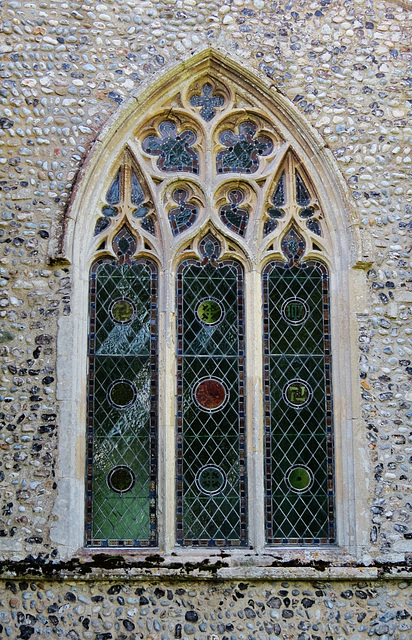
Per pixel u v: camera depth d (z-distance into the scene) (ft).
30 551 18.69
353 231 20.97
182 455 20.18
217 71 22.12
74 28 21.47
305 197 21.90
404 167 21.54
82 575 18.57
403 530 19.52
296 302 21.33
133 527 19.69
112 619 18.54
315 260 21.61
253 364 20.61
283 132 21.99
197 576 18.83
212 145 21.95
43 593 18.56
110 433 20.15
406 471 19.88
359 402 20.20
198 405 20.51
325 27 22.25
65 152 20.80
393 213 21.26
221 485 20.08
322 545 19.89
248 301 21.08
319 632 18.80
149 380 20.53
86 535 19.56
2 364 19.58
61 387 19.57
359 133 21.68
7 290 19.94
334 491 20.25
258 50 21.99
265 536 19.81
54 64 21.22
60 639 18.30
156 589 18.85
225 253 21.39
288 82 21.93
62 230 20.24
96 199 21.08
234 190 22.00
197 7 22.08
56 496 19.03
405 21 22.49
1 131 20.68
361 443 19.98
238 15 22.16
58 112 20.98
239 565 19.07
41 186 20.54
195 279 21.30
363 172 21.48
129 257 21.22
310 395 20.76
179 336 20.89
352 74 22.00
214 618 18.74
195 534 19.72
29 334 19.79
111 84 21.33
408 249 21.08
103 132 20.95
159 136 21.98
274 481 20.22
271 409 20.63
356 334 20.56
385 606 19.08
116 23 21.70
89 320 20.75
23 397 19.44
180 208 21.70
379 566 19.22
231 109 22.04
